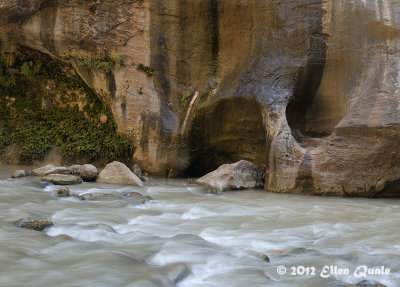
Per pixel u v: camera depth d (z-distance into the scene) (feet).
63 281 11.30
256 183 31.22
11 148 41.83
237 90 32.83
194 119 34.63
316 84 31.53
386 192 27.25
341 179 27.61
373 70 27.91
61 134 41.11
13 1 36.42
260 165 33.76
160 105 35.91
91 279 11.45
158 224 19.24
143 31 35.94
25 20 37.32
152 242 15.55
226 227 19.10
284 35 31.58
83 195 24.45
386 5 28.14
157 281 11.31
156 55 35.94
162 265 13.07
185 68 35.88
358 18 29.14
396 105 26.23
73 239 15.62
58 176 30.48
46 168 33.73
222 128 34.19
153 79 36.09
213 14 34.47
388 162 26.48
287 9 31.48
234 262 13.69
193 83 35.78
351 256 14.80
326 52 30.66
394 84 26.76
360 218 21.59
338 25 29.99
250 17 32.99
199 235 17.47
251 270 13.04
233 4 33.35
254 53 32.91
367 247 16.15
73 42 36.94
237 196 28.04
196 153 35.40
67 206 21.99
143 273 11.94
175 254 14.15
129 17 35.96
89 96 40.93
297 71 31.14
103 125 39.58
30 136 41.73
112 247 14.70
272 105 30.83
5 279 11.37
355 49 29.35
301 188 28.78
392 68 27.25
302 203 25.63
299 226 19.62
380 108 26.66
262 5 32.35
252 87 32.24
